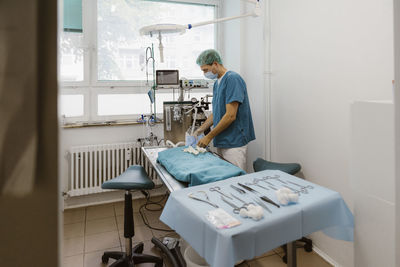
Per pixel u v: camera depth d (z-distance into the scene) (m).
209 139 2.26
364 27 1.79
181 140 2.71
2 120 0.20
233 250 1.01
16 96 0.20
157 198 3.44
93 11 3.07
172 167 1.77
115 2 3.15
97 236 2.57
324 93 2.14
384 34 1.66
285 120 2.60
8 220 0.20
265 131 2.83
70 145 3.01
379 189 1.37
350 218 1.38
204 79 3.64
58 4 0.20
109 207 3.17
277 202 1.28
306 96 2.33
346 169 2.00
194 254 1.88
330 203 1.32
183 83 3.13
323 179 2.21
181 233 1.24
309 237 2.41
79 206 3.17
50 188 0.20
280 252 2.32
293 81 2.47
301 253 2.30
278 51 2.64
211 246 1.07
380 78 1.70
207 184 1.49
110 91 3.22
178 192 1.39
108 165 3.09
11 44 0.19
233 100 2.25
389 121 1.30
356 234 1.51
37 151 0.20
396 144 0.59
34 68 0.20
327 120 2.13
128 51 3.25
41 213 0.20
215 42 3.65
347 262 2.03
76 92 3.09
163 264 2.18
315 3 2.18
